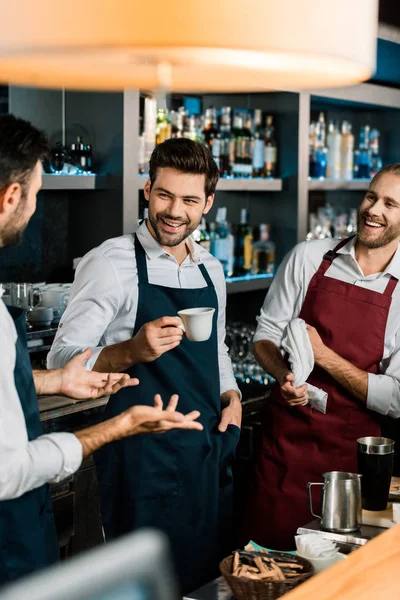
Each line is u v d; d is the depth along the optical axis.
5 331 1.63
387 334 2.81
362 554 1.49
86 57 1.28
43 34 0.98
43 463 1.65
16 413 1.62
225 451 2.55
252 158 4.49
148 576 0.68
